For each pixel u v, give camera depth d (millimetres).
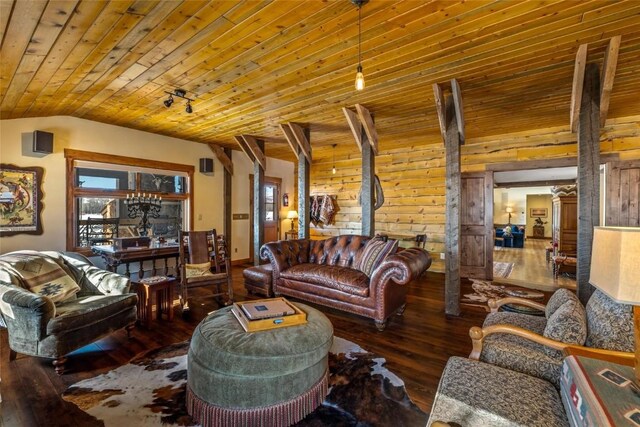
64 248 4340
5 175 3859
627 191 4258
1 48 2188
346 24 2176
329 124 4816
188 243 4207
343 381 2193
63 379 2186
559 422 1216
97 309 2539
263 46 2479
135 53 2545
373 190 4297
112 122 4715
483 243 5547
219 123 4758
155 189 5531
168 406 1895
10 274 2529
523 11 2027
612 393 1115
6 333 2953
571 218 6922
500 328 1729
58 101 3631
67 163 4367
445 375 1543
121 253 3928
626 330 1502
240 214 6910
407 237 5746
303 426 1749
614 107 3891
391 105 3885
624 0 1898
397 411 1878
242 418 1699
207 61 2713
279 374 1734
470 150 5621
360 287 3311
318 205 7719
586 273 2893
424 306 3971
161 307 3398
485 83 3174
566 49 2521
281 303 2348
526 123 4625
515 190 15031
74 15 1940
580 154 2906
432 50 2535
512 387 1424
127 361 2445
